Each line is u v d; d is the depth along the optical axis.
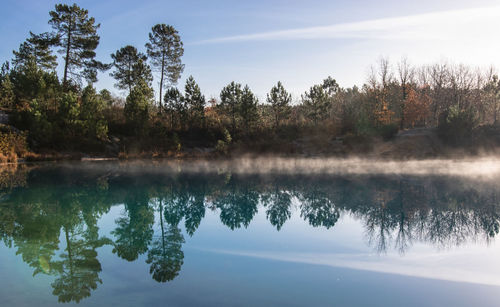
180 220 7.14
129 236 5.82
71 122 28.03
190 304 3.25
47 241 5.44
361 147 28.55
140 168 19.55
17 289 3.56
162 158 29.12
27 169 18.00
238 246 5.27
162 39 40.78
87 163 22.81
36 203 8.73
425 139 28.25
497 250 5.05
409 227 6.43
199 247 5.20
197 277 3.97
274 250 5.07
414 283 3.87
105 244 5.32
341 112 44.88
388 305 3.28
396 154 26.31
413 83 46.97
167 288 3.63
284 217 7.43
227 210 8.26
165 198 9.85
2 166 19.66
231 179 14.47
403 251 5.03
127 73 41.19
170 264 4.41
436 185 11.94
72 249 5.02
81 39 34.09
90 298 3.36
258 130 37.16
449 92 46.47
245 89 37.00
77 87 35.78
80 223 6.70
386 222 6.86
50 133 26.20
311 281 3.89
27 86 29.62
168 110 37.19
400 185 12.07
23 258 4.58
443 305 3.31
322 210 8.13
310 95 40.03
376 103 37.78
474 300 3.44
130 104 32.66
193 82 37.25
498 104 47.62
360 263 4.53
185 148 33.19
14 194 10.06
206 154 31.17
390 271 4.24
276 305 3.25
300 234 6.01
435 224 6.66
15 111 27.42
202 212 8.01
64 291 3.52
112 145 30.58
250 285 3.75
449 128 27.69
